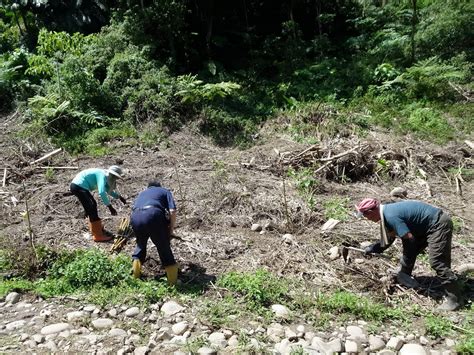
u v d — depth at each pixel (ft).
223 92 35.19
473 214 24.30
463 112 35.37
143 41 39.83
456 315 16.65
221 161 29.50
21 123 33.60
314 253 20.20
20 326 15.85
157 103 34.12
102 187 20.21
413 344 15.19
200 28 44.86
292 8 48.98
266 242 21.27
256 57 44.50
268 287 17.57
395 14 48.98
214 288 17.83
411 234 16.99
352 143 30.30
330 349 14.92
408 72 37.91
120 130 32.99
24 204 24.39
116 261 18.83
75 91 34.24
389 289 17.98
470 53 41.04
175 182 26.71
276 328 15.81
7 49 44.45
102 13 45.29
